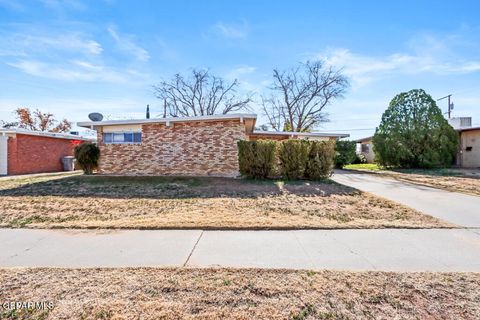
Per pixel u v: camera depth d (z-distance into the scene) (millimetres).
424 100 15656
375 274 2730
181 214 5238
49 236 4020
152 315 2043
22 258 3180
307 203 6273
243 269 2861
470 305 2160
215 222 4621
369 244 3648
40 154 16219
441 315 2037
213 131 11328
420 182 9914
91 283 2541
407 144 15602
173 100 29234
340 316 2039
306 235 4051
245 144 10094
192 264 2998
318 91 28094
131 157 11781
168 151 11570
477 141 16266
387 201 6480
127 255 3275
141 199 6715
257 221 4699
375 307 2150
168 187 8375
